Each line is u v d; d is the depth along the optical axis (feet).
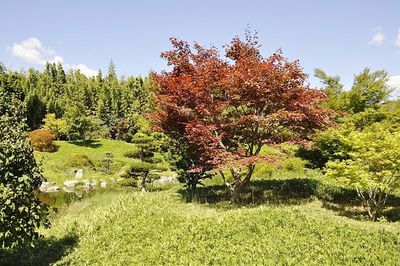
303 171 67.36
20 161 25.49
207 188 59.41
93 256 29.01
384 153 35.94
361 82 74.28
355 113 73.51
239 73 39.58
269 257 24.66
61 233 37.86
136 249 29.14
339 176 39.65
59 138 193.98
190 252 26.99
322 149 61.98
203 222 33.58
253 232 30.12
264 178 64.23
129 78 288.51
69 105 211.20
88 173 129.49
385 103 74.64
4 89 28.68
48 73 321.11
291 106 40.93
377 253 24.45
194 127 42.75
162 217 36.70
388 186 36.55
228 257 25.11
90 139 201.05
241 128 43.98
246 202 46.24
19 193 24.14
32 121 197.67
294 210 35.47
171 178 108.47
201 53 49.24
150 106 214.48
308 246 26.21
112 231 34.14
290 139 43.68
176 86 44.14
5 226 23.90
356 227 30.99
